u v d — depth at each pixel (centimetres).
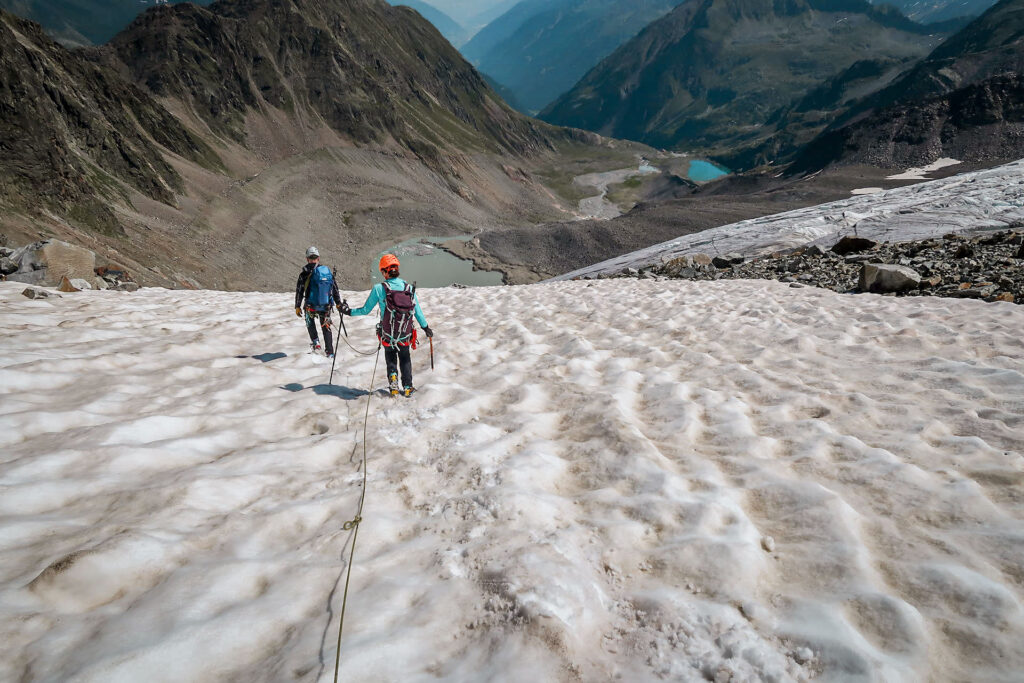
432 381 682
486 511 333
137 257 6481
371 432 499
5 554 270
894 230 3341
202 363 741
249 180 13612
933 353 716
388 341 589
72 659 205
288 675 206
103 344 795
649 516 327
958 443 425
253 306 1414
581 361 727
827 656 214
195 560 280
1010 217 3100
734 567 273
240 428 505
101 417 496
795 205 11238
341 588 267
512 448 449
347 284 10138
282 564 285
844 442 433
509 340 952
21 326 898
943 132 13750
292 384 684
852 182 12456
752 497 360
